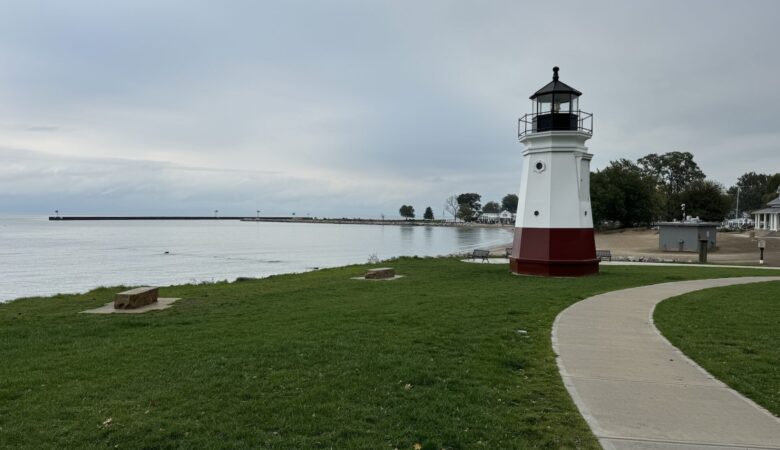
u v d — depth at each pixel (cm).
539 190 2206
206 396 638
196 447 505
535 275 2173
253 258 5278
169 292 1744
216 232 13600
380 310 1241
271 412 589
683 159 12656
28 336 1023
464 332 995
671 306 1317
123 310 1352
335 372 730
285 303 1424
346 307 1305
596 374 744
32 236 9994
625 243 5947
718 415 591
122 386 677
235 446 505
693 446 511
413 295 1534
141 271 3947
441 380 702
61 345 930
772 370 761
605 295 1524
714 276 2180
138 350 870
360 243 8519
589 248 2205
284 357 809
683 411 603
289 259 5188
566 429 550
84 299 1627
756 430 550
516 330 1020
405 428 549
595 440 524
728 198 9556
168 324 1140
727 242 5091
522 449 504
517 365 786
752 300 1420
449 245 7925
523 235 2241
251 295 1625
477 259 3494
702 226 4459
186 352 848
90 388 670
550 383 702
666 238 4638
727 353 855
